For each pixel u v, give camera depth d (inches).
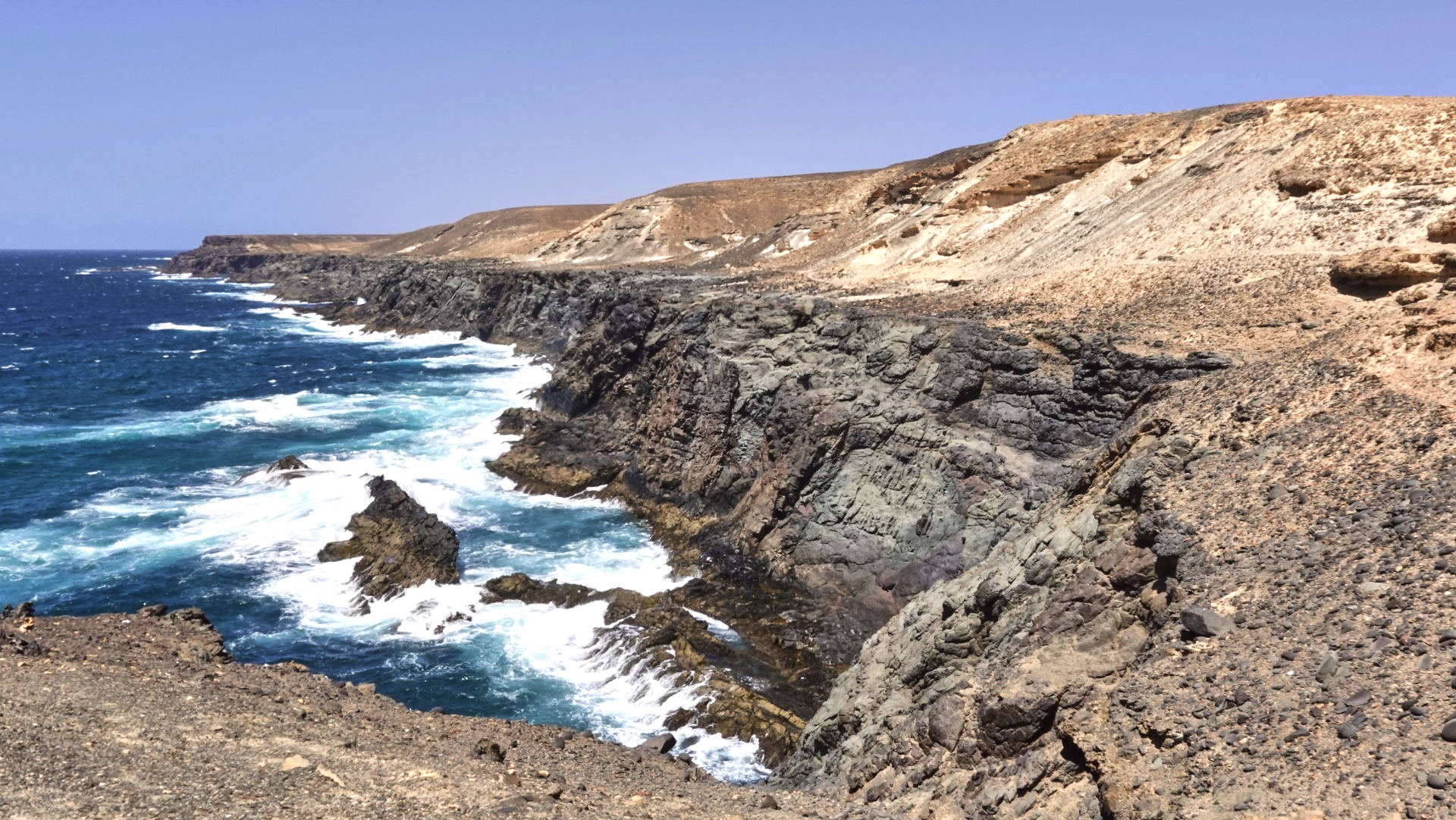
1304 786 366.6
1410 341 683.4
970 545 1261.1
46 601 1268.5
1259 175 1681.8
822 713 827.4
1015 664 582.6
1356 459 571.8
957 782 531.8
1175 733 431.8
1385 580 458.9
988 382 1397.6
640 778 648.4
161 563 1391.5
